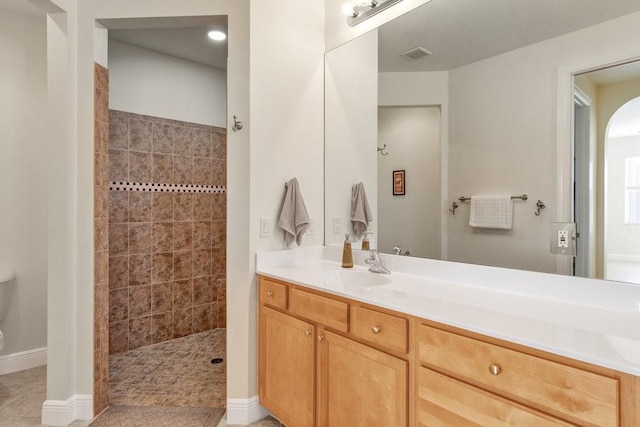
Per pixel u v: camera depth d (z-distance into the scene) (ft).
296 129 7.15
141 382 7.88
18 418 6.47
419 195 6.03
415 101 6.04
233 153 6.49
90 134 6.58
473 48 5.32
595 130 4.20
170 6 6.61
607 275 4.10
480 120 5.25
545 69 4.60
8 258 8.34
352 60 6.99
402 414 4.08
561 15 4.46
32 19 8.56
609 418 2.61
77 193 6.58
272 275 6.09
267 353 6.28
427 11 5.82
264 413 6.60
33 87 8.57
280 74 6.89
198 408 6.83
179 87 10.70
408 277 5.85
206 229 11.23
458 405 3.52
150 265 10.08
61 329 6.35
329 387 5.09
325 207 7.59
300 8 7.20
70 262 6.45
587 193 4.26
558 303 4.25
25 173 8.50
